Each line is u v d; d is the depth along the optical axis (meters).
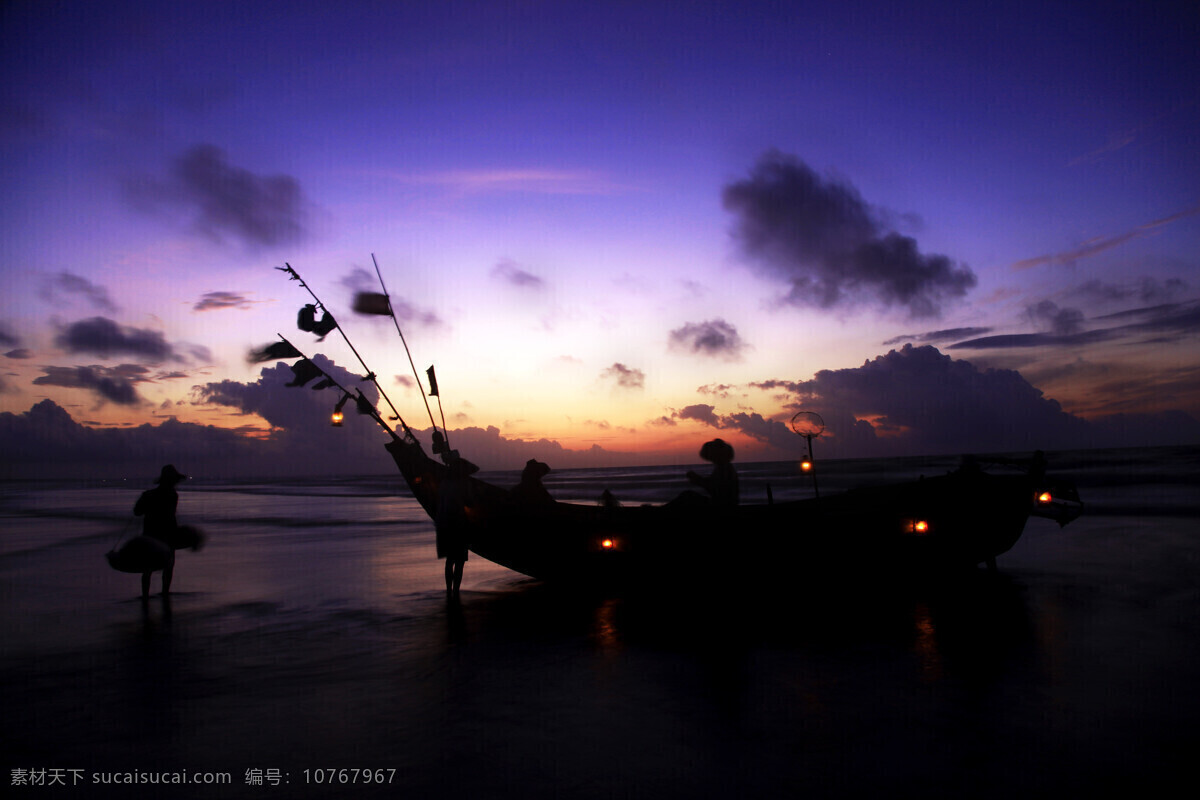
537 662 6.14
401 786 3.77
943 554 8.64
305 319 9.58
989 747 4.10
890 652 6.17
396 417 9.96
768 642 6.66
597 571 8.96
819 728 4.45
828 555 8.56
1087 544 12.58
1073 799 3.48
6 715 4.96
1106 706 4.72
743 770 3.87
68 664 6.28
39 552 14.95
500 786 3.75
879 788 3.63
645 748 4.20
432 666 6.07
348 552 14.42
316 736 4.50
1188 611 7.39
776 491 37.22
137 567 9.15
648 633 7.18
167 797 3.69
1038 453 9.15
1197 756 3.94
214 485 82.88
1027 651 6.05
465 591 9.87
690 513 8.71
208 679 5.77
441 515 9.05
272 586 10.38
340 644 6.90
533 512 9.07
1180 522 15.27
